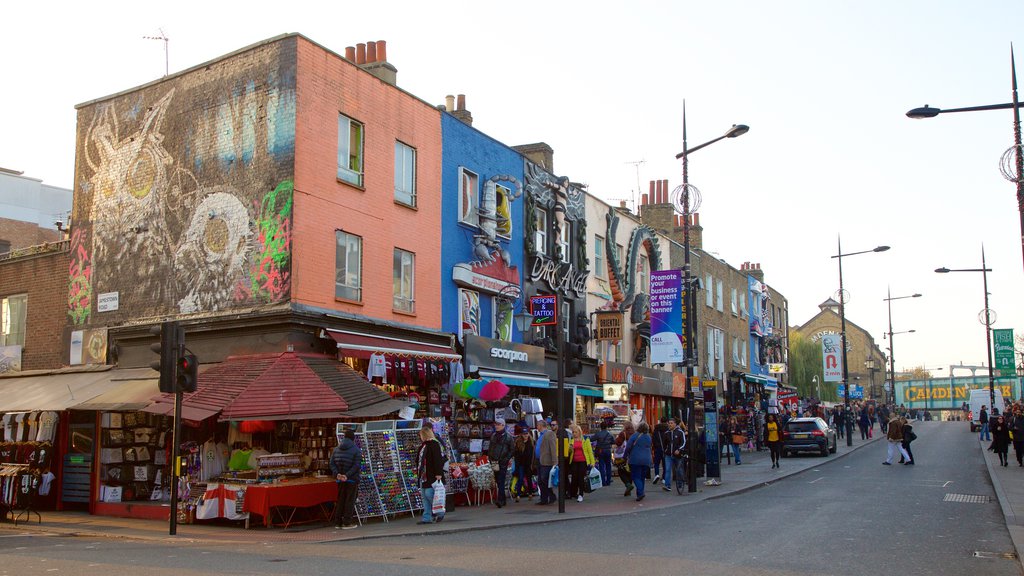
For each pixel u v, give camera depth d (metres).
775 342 53.56
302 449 16.83
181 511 15.24
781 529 13.39
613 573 9.40
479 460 18.48
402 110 20.20
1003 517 14.82
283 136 17.14
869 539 12.22
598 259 30.03
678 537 12.57
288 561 10.41
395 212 19.66
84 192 20.56
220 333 17.39
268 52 17.61
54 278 20.84
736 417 36.03
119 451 17.47
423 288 20.38
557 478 18.98
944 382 112.19
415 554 11.05
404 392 18.97
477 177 22.98
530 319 24.53
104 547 12.12
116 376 18.31
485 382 19.78
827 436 33.72
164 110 19.22
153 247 18.98
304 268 16.88
